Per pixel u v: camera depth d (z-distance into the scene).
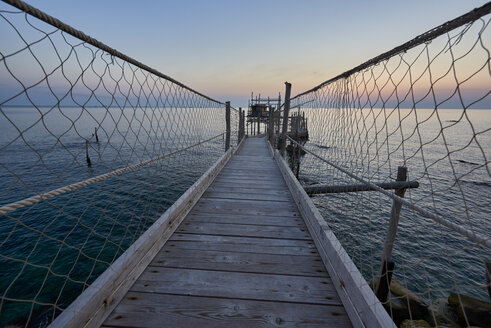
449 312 5.02
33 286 5.75
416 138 33.94
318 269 2.05
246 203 3.48
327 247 2.09
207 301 1.71
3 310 5.07
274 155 7.17
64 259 6.72
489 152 25.66
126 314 1.59
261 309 1.66
